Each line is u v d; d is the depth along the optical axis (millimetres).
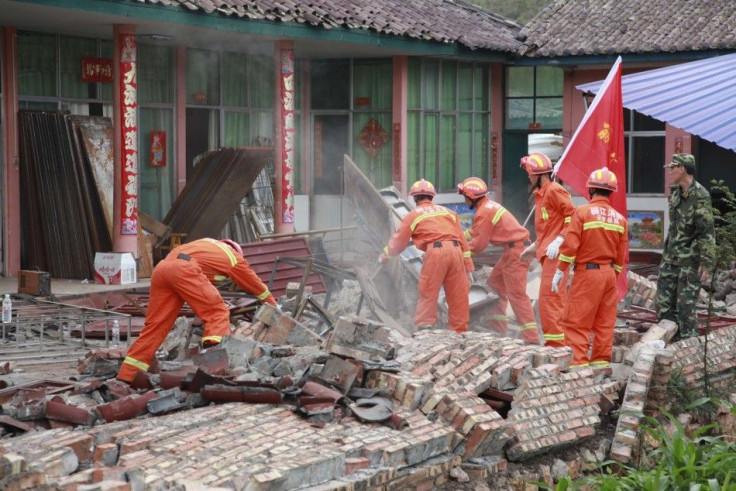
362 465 7727
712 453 9742
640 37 24594
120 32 17109
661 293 13461
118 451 7445
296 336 10969
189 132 21281
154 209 20297
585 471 9641
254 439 7859
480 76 26562
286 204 20375
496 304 14352
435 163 25000
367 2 22125
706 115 15281
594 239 11594
